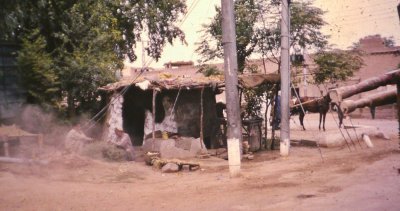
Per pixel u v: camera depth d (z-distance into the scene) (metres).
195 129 17.30
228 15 13.53
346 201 8.23
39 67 15.55
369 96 5.43
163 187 10.41
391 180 9.83
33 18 16.31
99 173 11.88
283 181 10.54
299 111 22.72
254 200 8.72
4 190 9.52
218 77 18.59
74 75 16.70
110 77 17.42
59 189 9.95
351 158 13.57
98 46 17.89
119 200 9.04
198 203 8.66
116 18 21.52
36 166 11.59
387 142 17.19
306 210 7.77
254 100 19.22
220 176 11.63
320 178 10.65
